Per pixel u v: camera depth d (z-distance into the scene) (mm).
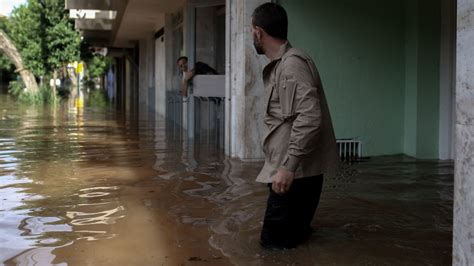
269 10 4121
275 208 4094
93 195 5961
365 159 8461
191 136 11852
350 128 8703
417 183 6590
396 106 8883
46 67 31297
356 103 8695
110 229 4672
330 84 8562
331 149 4141
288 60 3936
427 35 8461
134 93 34281
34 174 7254
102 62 56906
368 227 4746
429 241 4359
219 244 4258
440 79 8500
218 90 10758
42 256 3998
